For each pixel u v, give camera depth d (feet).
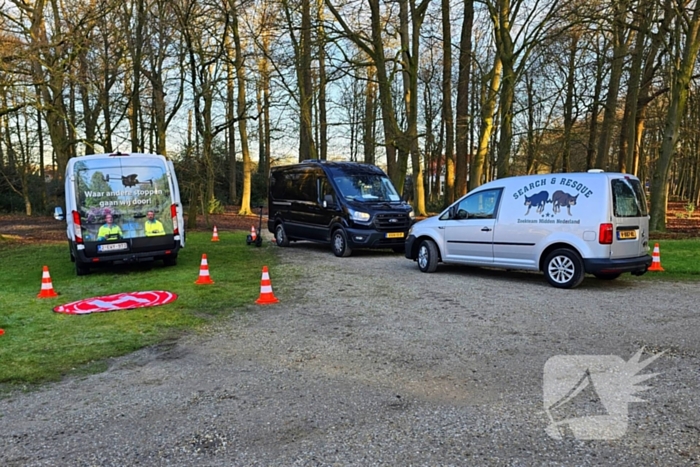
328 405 13.28
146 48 66.85
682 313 21.81
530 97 72.28
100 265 37.73
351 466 10.27
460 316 22.20
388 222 42.45
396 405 13.15
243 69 69.00
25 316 23.61
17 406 13.83
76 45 54.13
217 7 61.26
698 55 66.39
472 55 61.05
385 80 55.93
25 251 50.08
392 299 26.05
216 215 99.55
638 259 27.22
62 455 11.05
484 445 10.94
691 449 10.54
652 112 84.28
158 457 10.86
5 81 50.01
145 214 36.35
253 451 11.00
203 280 31.27
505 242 30.19
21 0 59.11
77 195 34.37
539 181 29.22
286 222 51.08
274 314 23.50
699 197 139.64
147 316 23.29
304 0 56.75
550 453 10.54
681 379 14.34
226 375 15.78
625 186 27.50
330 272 35.14
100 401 13.99
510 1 51.01
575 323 20.51
